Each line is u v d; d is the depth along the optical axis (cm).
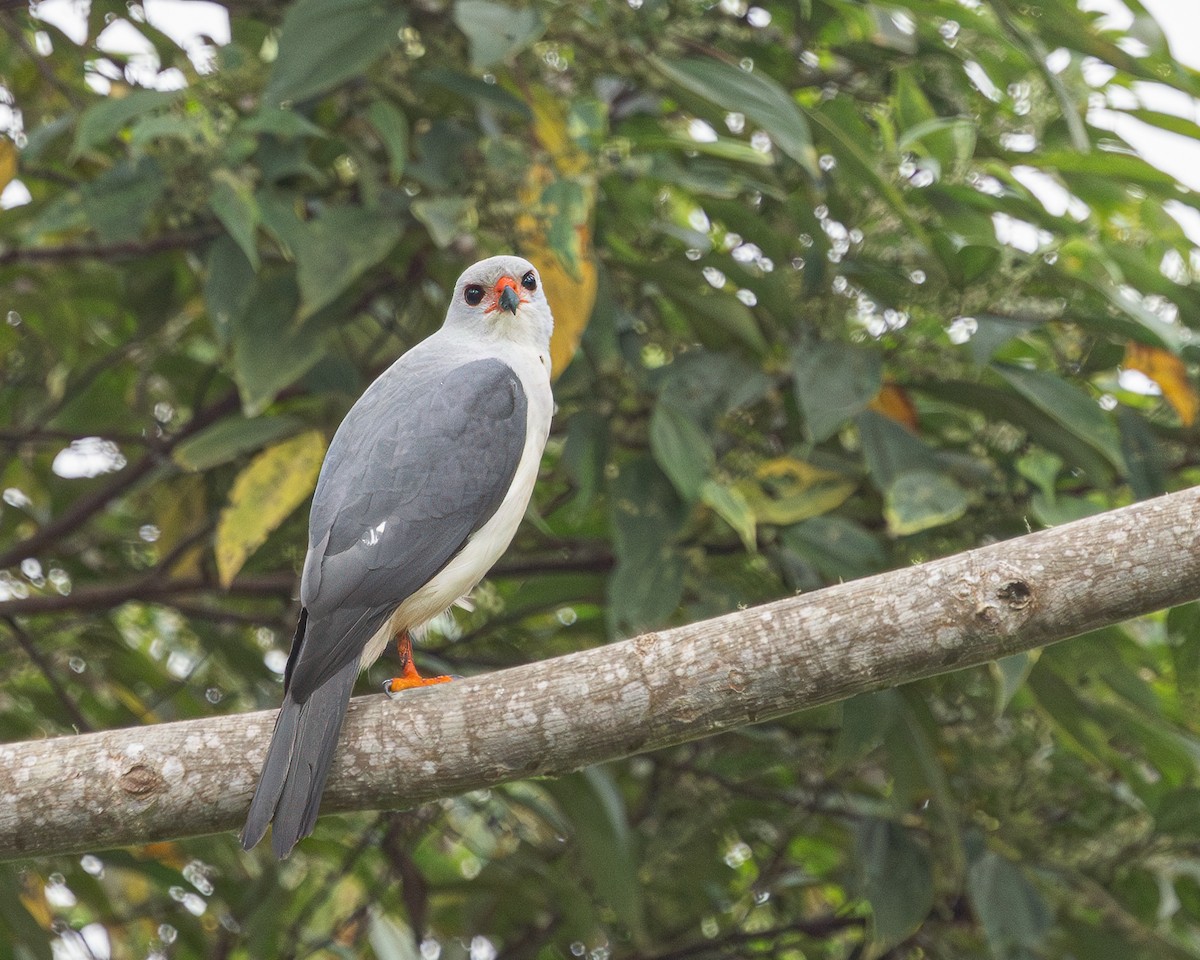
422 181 1066
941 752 1126
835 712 1146
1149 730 1082
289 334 1050
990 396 1054
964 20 1090
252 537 1004
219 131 1013
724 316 1070
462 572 882
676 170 1053
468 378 928
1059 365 1126
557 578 1223
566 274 1004
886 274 1051
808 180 1123
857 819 1176
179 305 1259
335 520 845
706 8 1116
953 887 1108
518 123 1109
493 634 1242
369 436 887
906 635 704
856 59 1148
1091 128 1147
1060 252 1052
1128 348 1063
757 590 1114
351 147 1065
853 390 1007
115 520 1366
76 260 1200
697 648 718
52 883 1205
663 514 1055
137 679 1268
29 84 1238
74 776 712
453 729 727
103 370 1290
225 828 732
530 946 1262
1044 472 1054
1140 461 1066
